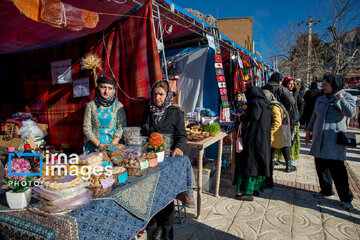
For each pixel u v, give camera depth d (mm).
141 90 2900
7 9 2812
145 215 1547
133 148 2096
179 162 2117
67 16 2102
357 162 5848
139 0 3039
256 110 3281
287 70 16875
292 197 3701
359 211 3230
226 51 5949
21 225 1092
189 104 5191
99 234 1203
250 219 3006
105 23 3943
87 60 3129
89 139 2471
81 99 3678
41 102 4250
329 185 3602
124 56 3053
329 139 3229
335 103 3168
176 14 3523
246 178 3473
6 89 4770
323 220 2996
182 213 3117
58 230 1023
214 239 2574
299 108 5543
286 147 4766
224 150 4633
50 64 4047
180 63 5273
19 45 4461
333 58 10609
